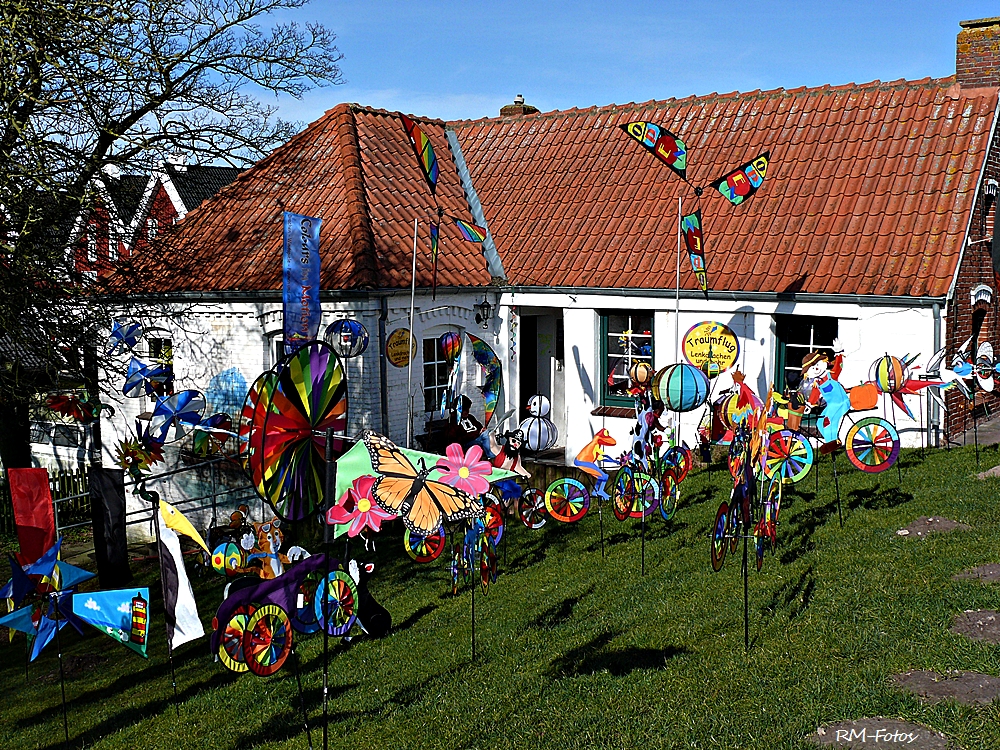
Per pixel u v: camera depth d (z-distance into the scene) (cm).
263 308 1605
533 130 1992
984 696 597
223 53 1670
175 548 691
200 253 1734
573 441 1700
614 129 1908
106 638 1145
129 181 1731
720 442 1101
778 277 1477
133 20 1547
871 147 1591
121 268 1655
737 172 1280
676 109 1873
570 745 617
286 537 1397
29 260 1404
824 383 1098
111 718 847
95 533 1247
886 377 1166
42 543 691
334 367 658
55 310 1564
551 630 877
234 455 1580
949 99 1582
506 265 1725
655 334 1597
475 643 879
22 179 1422
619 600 933
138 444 1355
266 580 672
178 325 1666
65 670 1035
